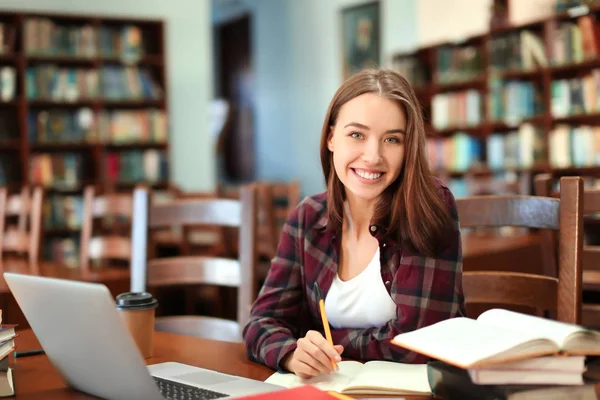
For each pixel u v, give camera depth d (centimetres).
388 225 145
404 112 137
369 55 791
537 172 541
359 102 137
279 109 969
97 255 325
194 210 210
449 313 138
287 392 101
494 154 572
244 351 150
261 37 1001
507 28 555
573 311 150
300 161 927
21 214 396
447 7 687
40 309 112
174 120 722
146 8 704
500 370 98
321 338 127
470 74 595
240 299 197
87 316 103
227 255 423
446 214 139
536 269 374
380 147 137
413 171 137
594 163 498
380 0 769
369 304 146
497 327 105
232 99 1088
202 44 734
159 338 162
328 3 854
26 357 146
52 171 647
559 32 516
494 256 344
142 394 106
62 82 646
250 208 197
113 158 674
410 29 734
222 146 1112
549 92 529
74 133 654
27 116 633
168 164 701
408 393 112
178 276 211
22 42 629
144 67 704
